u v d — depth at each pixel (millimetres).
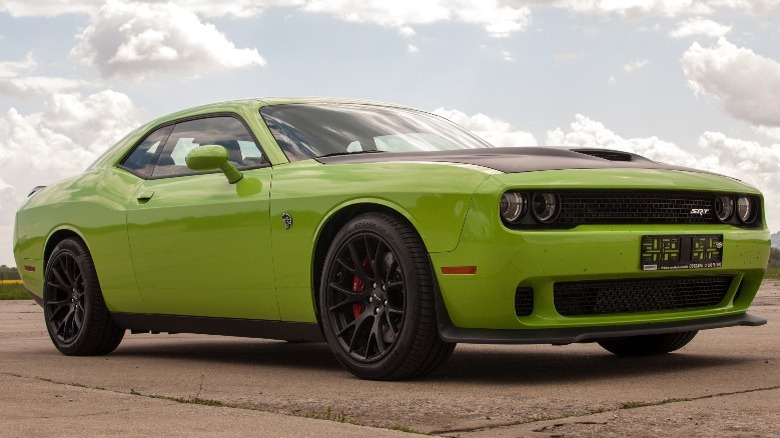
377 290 3758
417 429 2535
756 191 4113
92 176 5277
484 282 3449
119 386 3598
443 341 3590
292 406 2975
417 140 4508
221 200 4328
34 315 9875
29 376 3824
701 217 3900
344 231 3824
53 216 5352
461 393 3287
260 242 4141
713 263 3854
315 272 3979
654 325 3754
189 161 4238
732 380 3525
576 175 3564
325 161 4105
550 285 3504
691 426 2525
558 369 4023
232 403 3049
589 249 3502
